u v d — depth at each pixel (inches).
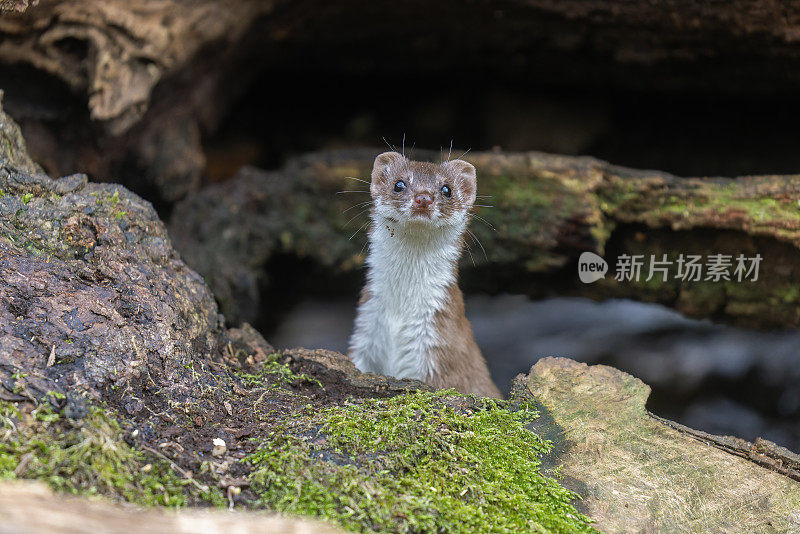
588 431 152.9
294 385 159.8
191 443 124.9
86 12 244.5
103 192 167.8
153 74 266.2
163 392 133.5
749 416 327.0
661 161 366.9
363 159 326.0
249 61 345.4
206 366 150.8
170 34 268.5
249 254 331.3
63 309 133.5
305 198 332.8
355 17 321.1
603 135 377.7
